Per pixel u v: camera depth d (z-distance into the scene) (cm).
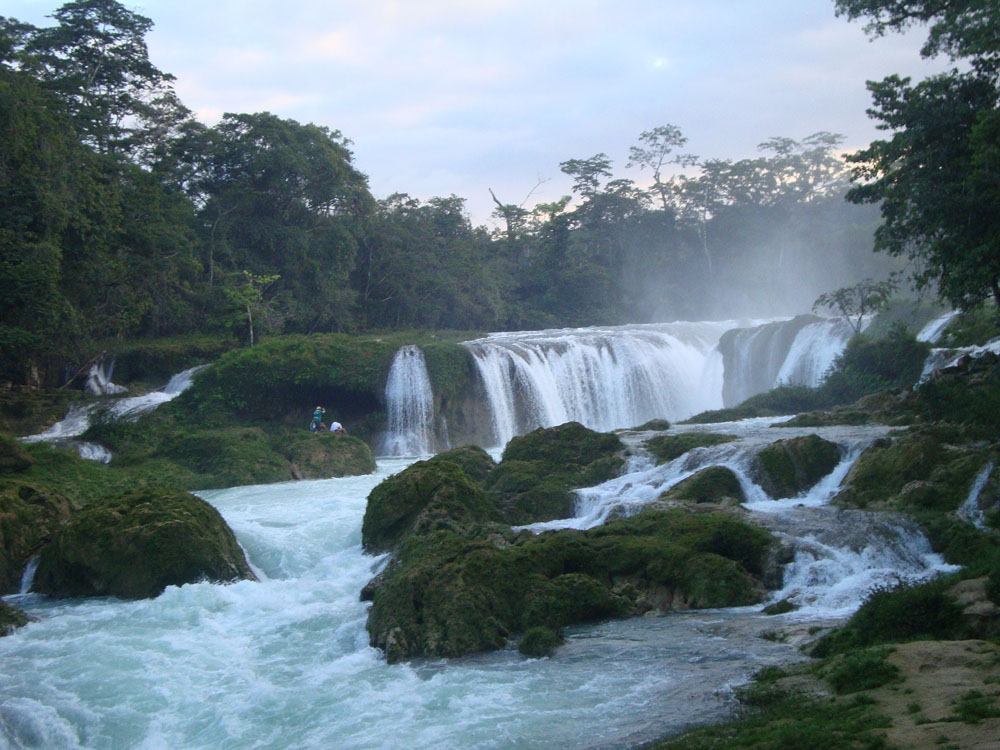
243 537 2136
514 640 1483
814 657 1213
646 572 1659
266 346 4522
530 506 2259
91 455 3638
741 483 2112
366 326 7788
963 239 2528
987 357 2742
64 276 4994
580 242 10694
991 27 2494
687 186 10706
